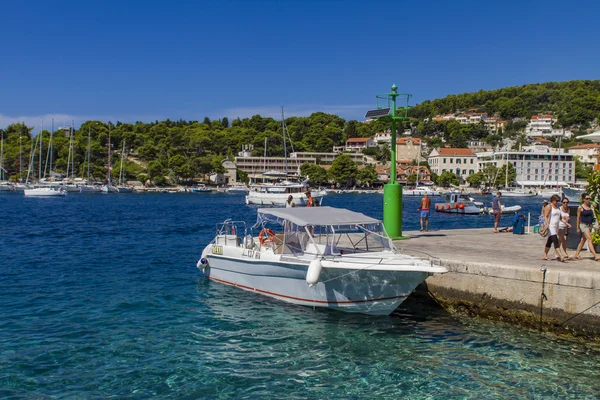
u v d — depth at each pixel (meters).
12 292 18.48
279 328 14.28
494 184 158.25
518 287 13.97
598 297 12.57
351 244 15.73
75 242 33.28
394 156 21.16
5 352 12.51
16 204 84.44
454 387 10.78
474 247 18.56
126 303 16.92
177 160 178.62
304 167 173.50
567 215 15.05
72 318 15.30
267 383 10.98
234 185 167.38
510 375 11.30
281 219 16.80
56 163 171.12
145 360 12.13
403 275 14.23
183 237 36.97
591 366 11.71
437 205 71.69
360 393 10.55
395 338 13.51
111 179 169.25
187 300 17.19
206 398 10.31
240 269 17.97
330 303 15.30
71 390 10.59
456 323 14.55
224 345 13.09
